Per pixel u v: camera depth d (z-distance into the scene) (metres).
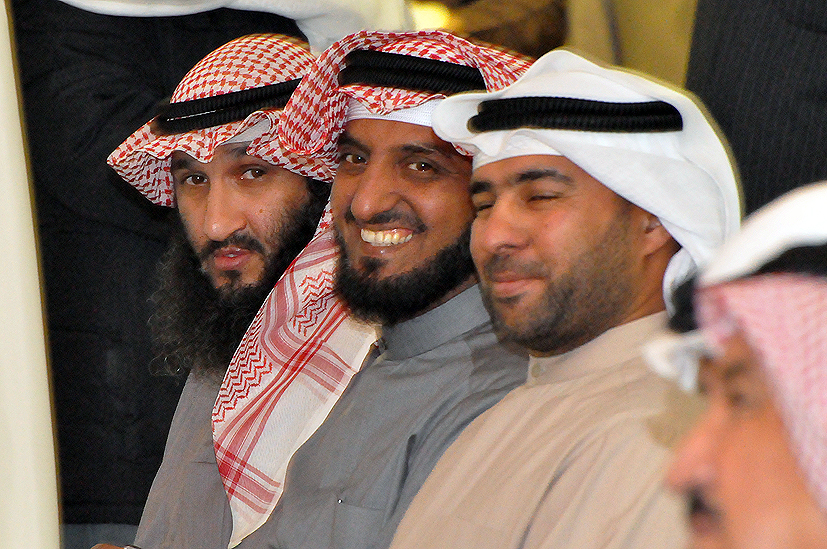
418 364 5.89
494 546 4.19
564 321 4.43
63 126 8.17
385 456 5.57
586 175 4.44
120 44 8.23
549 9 7.43
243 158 7.17
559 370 4.53
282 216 7.22
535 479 4.18
